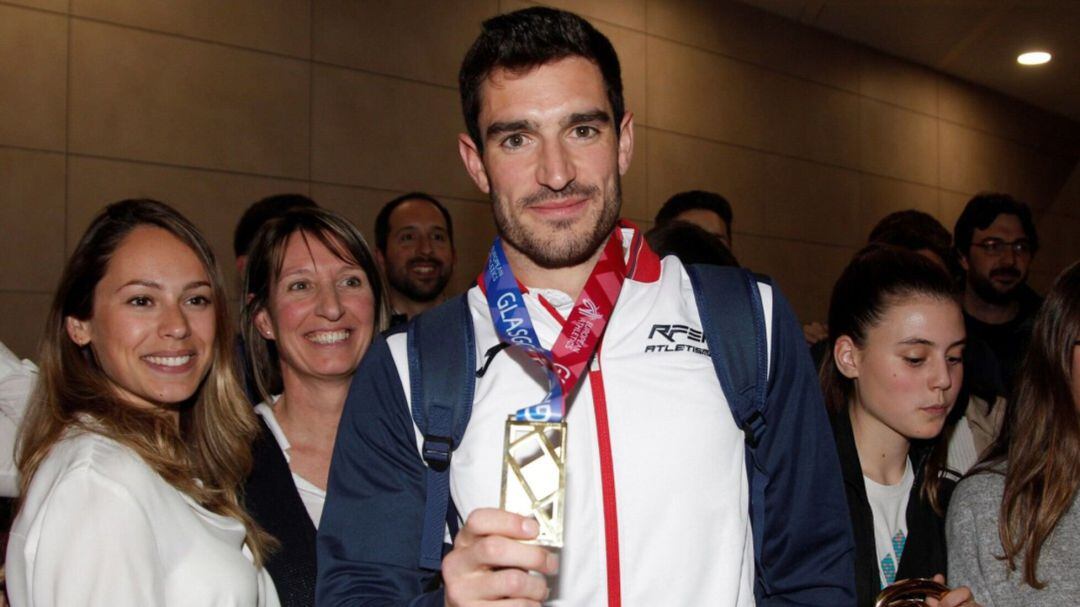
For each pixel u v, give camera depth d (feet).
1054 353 5.61
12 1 13.34
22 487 5.36
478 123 4.47
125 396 5.73
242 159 15.28
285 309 6.75
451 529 4.34
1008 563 5.56
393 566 4.31
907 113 26.94
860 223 25.34
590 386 4.32
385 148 16.97
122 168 14.12
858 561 5.85
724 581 4.07
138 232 5.70
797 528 4.25
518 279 4.70
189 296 5.77
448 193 17.79
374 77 16.92
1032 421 5.63
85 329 5.65
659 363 4.36
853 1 22.56
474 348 4.47
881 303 6.21
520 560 3.14
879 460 6.40
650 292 4.59
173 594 5.07
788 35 23.97
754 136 22.95
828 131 24.71
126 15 14.29
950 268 10.03
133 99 14.28
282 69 15.80
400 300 11.62
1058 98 30.53
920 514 6.20
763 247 22.86
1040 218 31.48
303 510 6.21
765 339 4.37
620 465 4.18
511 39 4.29
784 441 4.32
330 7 16.46
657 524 4.12
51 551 4.69
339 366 6.70
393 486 4.43
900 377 6.09
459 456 4.30
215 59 15.11
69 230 13.64
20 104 13.32
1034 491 5.54
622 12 20.52
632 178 20.36
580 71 4.26
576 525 4.16
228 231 15.06
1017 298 10.96
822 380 6.70
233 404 6.19
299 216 7.00
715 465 4.20
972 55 26.27
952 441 7.38
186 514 5.32
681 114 21.45
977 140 29.12
